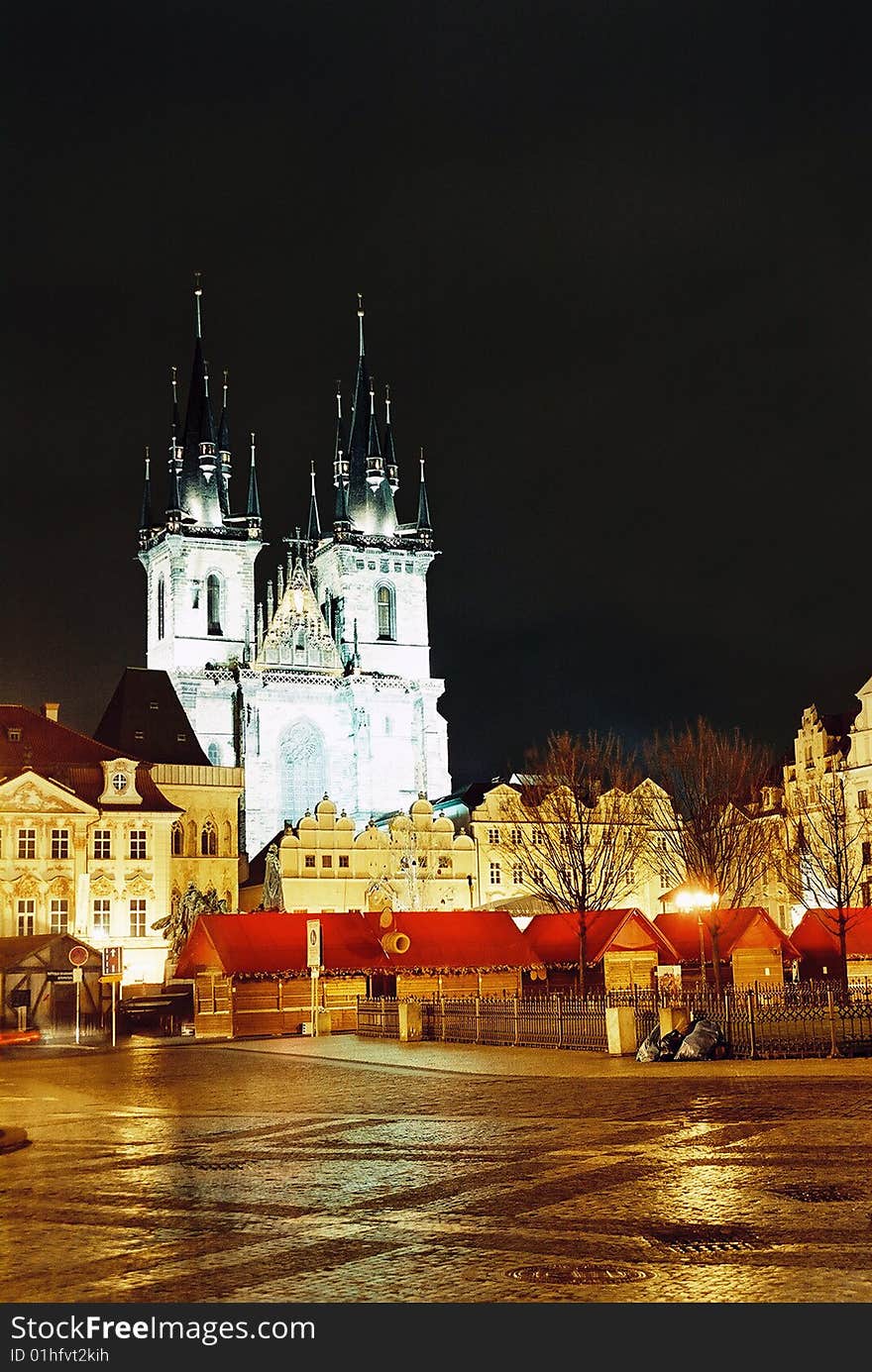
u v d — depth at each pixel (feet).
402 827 456.86
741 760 341.82
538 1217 77.05
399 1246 71.26
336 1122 121.08
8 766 398.01
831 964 296.71
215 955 271.49
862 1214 75.31
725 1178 86.43
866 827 395.96
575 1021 192.44
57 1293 64.39
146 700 473.67
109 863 396.78
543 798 373.40
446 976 279.28
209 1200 85.76
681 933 300.20
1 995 304.09
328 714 616.39
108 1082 173.99
